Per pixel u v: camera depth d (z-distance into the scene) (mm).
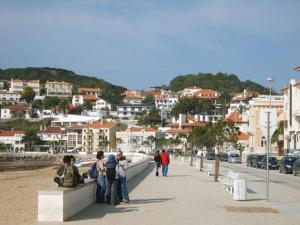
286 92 86938
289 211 17750
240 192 21172
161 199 21422
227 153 88938
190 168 55938
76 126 192000
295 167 43719
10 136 185125
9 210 19875
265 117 21312
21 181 44875
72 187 16000
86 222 14641
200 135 49531
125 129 189875
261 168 59250
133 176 38031
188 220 15164
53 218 14742
